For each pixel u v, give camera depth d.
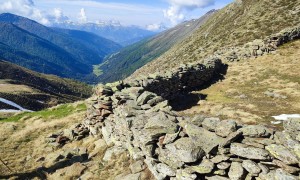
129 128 16.70
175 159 12.77
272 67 39.31
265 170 10.65
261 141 11.27
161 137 13.91
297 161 9.99
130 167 15.74
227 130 12.09
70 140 24.36
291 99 27.78
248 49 46.91
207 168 11.75
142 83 26.47
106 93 22.97
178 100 31.28
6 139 27.81
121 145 18.69
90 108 24.25
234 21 136.62
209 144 12.12
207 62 40.75
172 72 32.06
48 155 22.17
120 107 19.61
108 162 17.88
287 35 48.97
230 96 31.59
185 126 13.44
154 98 18.80
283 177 10.09
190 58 119.00
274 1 105.19
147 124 14.75
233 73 40.44
